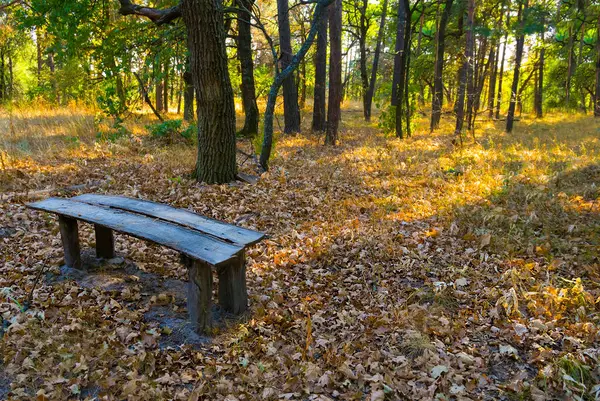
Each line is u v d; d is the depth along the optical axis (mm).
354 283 4262
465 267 4344
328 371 2854
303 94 25875
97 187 6875
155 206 3973
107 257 4242
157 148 9953
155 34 9211
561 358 2861
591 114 25938
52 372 2744
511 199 6477
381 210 6293
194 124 10859
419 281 4285
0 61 26234
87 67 12453
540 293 3746
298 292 4039
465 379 2791
